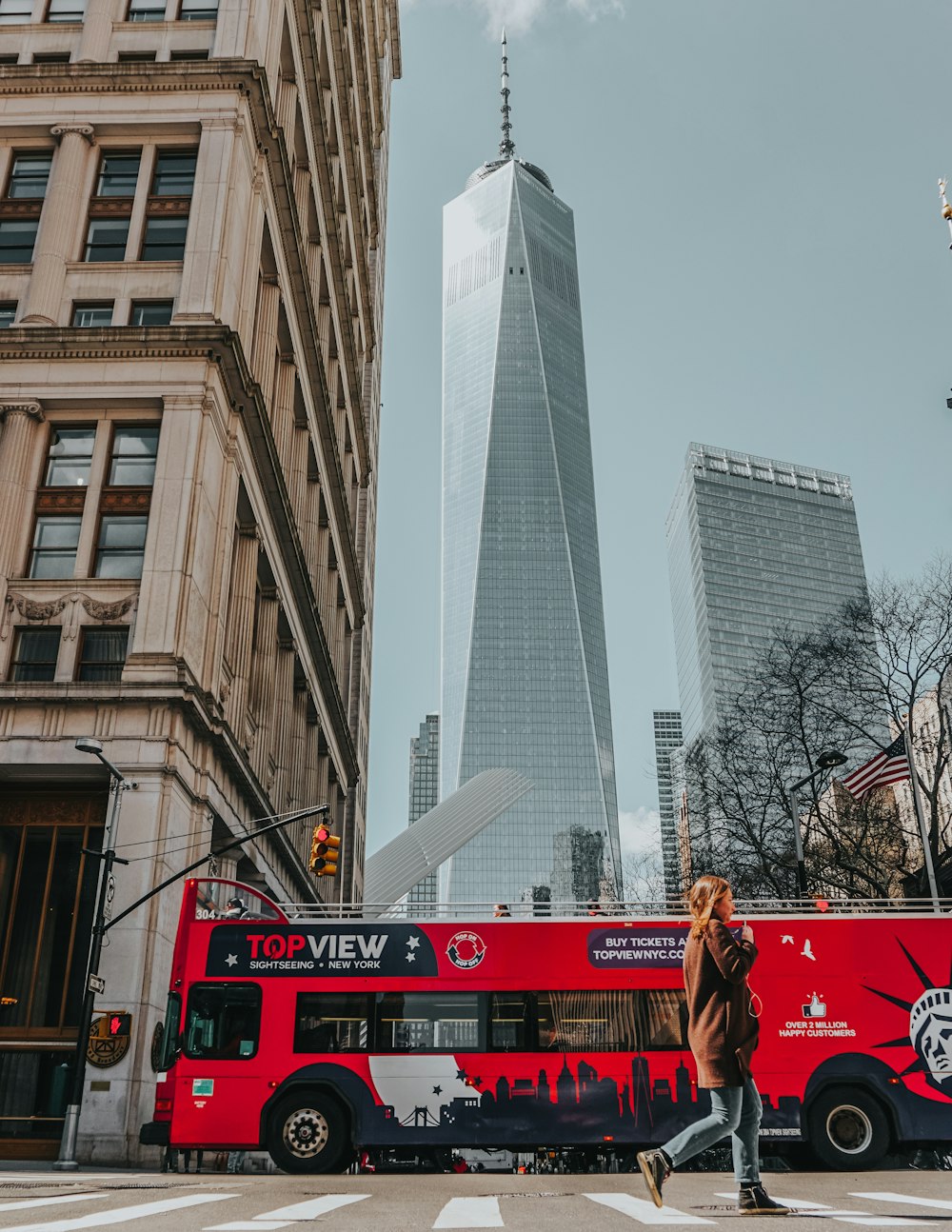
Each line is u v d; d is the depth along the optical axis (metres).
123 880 28.14
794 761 47.38
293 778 48.38
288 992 19.30
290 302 45.06
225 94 37.16
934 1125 18.52
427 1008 19.14
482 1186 14.58
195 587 31.58
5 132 37.38
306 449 49.03
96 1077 26.44
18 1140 26.78
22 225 36.78
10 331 33.50
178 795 29.77
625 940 19.52
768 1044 18.83
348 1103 18.70
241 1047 19.02
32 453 33.28
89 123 36.97
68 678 30.78
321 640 51.34
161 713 29.62
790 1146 19.00
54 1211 9.21
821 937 19.41
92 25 38.47
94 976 24.95
